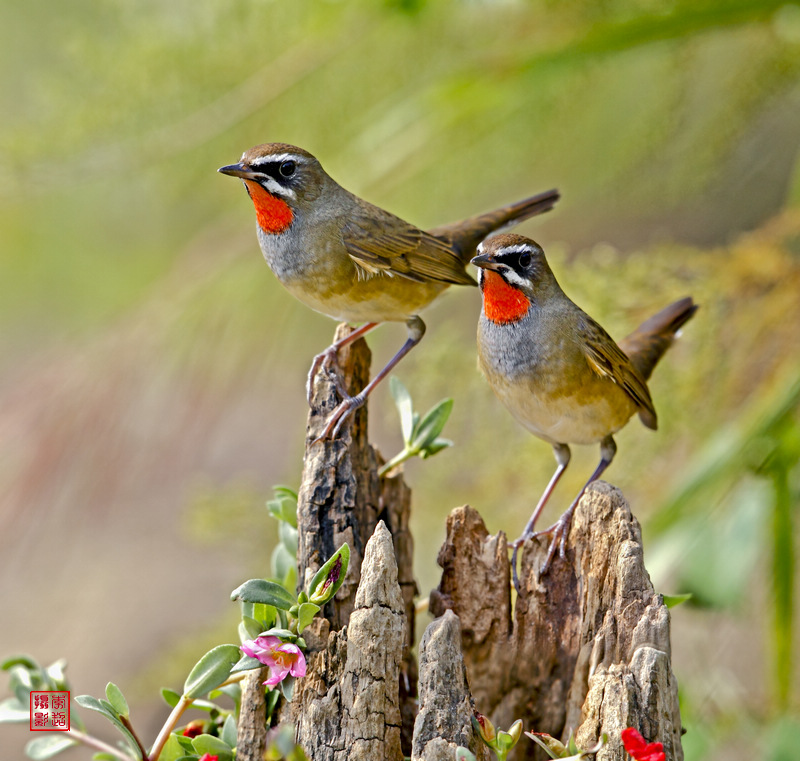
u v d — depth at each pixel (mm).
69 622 16797
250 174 7969
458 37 12727
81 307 17391
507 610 6109
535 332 7262
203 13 12109
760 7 10539
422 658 5098
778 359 10367
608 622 5430
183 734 6023
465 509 6199
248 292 11367
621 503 5801
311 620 5367
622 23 10664
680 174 12508
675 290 10188
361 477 6426
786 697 10508
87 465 10273
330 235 8078
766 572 12000
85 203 16609
